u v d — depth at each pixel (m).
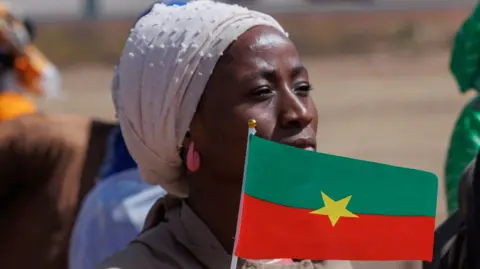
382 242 2.70
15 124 5.16
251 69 2.79
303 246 2.63
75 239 4.05
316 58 25.73
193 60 2.83
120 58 3.10
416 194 2.73
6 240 5.12
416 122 15.86
